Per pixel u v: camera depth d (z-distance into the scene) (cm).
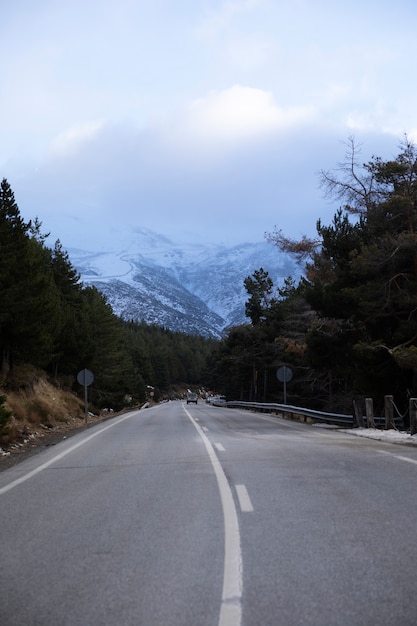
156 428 2756
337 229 3475
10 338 3659
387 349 2880
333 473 1133
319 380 5341
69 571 576
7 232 3644
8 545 677
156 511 839
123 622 453
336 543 652
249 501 884
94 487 1060
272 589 516
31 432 2567
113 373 7056
